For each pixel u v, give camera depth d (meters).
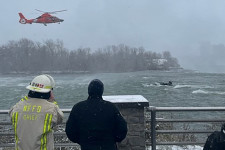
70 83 57.38
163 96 33.25
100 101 3.31
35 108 3.08
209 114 14.25
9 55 123.38
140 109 4.73
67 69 127.25
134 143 4.73
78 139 3.38
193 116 13.59
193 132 5.00
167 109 4.87
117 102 4.66
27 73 117.19
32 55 125.44
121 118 3.28
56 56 127.31
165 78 73.50
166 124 7.11
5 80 71.62
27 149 2.98
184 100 29.59
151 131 4.95
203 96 33.19
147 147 5.45
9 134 4.94
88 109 3.27
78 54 129.38
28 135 3.00
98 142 3.21
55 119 3.08
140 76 85.56
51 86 3.26
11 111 3.19
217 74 101.81
